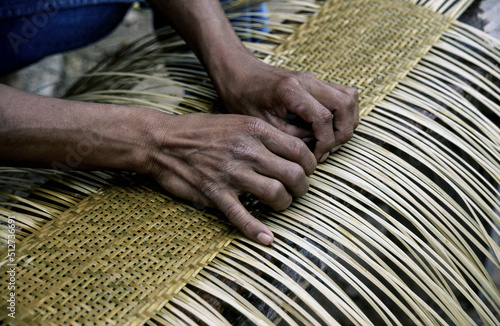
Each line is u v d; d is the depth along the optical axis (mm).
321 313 589
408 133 815
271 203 668
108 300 578
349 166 757
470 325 655
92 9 1134
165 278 608
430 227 706
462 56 949
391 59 936
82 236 662
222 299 589
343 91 755
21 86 1709
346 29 1003
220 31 860
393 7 1058
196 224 686
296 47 970
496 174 802
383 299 1043
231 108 826
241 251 648
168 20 926
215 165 670
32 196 755
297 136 751
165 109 872
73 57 1838
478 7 1097
